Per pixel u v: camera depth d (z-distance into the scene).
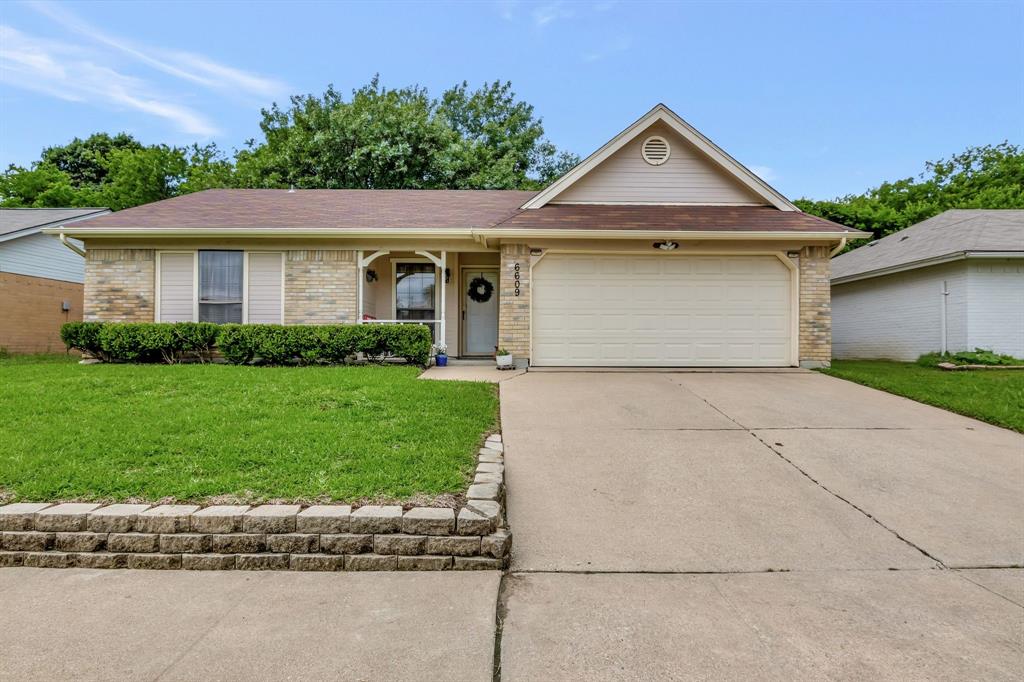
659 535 3.78
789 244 10.41
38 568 3.29
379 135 23.98
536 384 8.67
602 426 6.28
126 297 11.12
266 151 28.12
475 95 31.75
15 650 2.41
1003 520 4.05
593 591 3.04
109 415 5.61
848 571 3.30
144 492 3.72
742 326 10.59
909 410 7.11
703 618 2.75
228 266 11.20
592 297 10.62
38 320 16.06
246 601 2.89
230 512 3.38
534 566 3.35
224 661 2.34
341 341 10.13
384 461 4.32
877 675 2.29
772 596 2.99
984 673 2.32
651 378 9.34
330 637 2.54
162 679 2.21
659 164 11.66
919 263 12.95
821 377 9.49
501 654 2.42
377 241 11.24
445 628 2.63
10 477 3.90
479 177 25.12
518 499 4.37
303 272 11.20
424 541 3.31
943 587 3.12
